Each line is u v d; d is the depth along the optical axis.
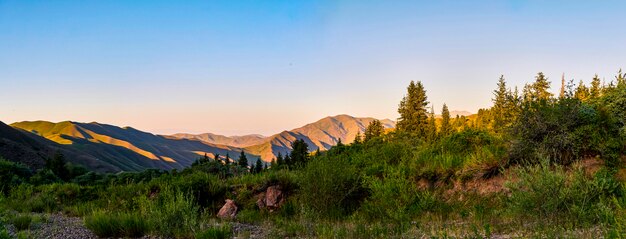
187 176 15.38
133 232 8.76
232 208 12.73
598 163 8.99
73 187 16.77
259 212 12.34
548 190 7.24
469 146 12.59
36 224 10.12
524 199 7.51
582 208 6.77
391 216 9.44
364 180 11.67
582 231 6.31
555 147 9.53
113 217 9.34
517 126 10.14
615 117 9.45
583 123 9.45
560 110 9.55
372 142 15.80
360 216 10.34
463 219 8.77
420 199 10.12
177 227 8.76
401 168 11.95
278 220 10.43
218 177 15.85
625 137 8.95
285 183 13.24
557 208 7.19
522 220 7.73
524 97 10.62
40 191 17.38
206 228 8.93
